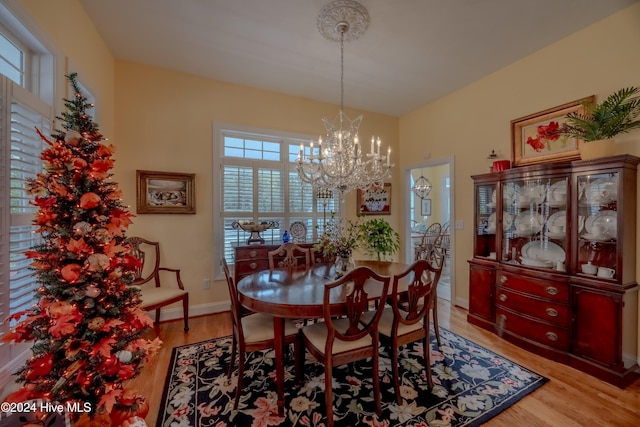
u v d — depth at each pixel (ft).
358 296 5.34
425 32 7.92
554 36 8.18
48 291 3.90
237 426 5.13
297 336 6.26
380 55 9.12
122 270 4.47
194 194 10.40
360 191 14.07
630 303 6.53
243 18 7.36
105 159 4.30
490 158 10.03
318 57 9.24
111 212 4.37
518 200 9.05
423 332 6.34
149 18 7.36
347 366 7.10
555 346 7.34
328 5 6.86
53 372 3.87
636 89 6.63
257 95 11.56
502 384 6.34
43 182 3.85
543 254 8.37
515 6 6.89
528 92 9.22
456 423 5.17
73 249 3.79
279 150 12.23
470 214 11.32
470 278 9.96
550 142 8.64
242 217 11.43
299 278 7.42
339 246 7.78
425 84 11.28
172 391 6.10
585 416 5.35
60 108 5.71
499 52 9.00
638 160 6.64
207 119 10.69
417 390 6.15
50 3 5.41
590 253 7.20
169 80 10.10
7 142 4.26
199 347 8.10
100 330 4.01
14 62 4.94
